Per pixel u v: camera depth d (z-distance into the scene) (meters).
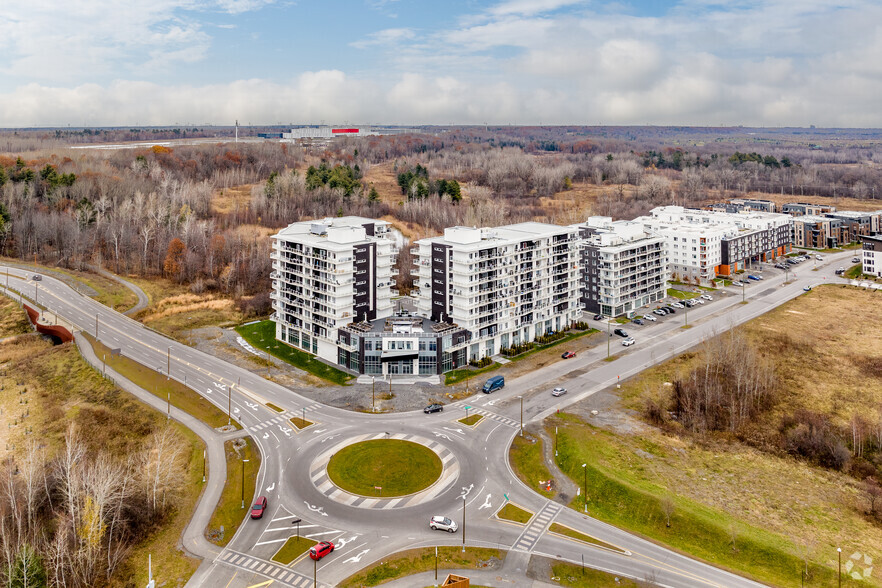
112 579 88.19
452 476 113.69
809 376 162.62
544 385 155.88
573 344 187.75
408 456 119.81
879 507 106.56
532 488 111.06
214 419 135.12
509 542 95.44
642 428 133.50
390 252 177.75
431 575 87.75
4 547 88.62
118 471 105.19
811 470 121.38
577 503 106.88
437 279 172.00
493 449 123.44
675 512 102.38
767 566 92.31
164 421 133.62
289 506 104.12
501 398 147.62
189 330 194.25
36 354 171.50
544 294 190.25
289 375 160.75
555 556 92.50
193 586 85.31
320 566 89.19
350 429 131.12
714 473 117.81
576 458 118.50
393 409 140.75
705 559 93.88
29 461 112.88
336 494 107.88
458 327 167.50
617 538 97.81
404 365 161.25
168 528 99.56
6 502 100.88
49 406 143.50
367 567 89.00
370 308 175.00
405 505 104.81
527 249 180.38
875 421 136.88
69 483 98.25
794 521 103.25
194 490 109.50
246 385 153.25
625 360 173.50
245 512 102.56
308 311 175.25
